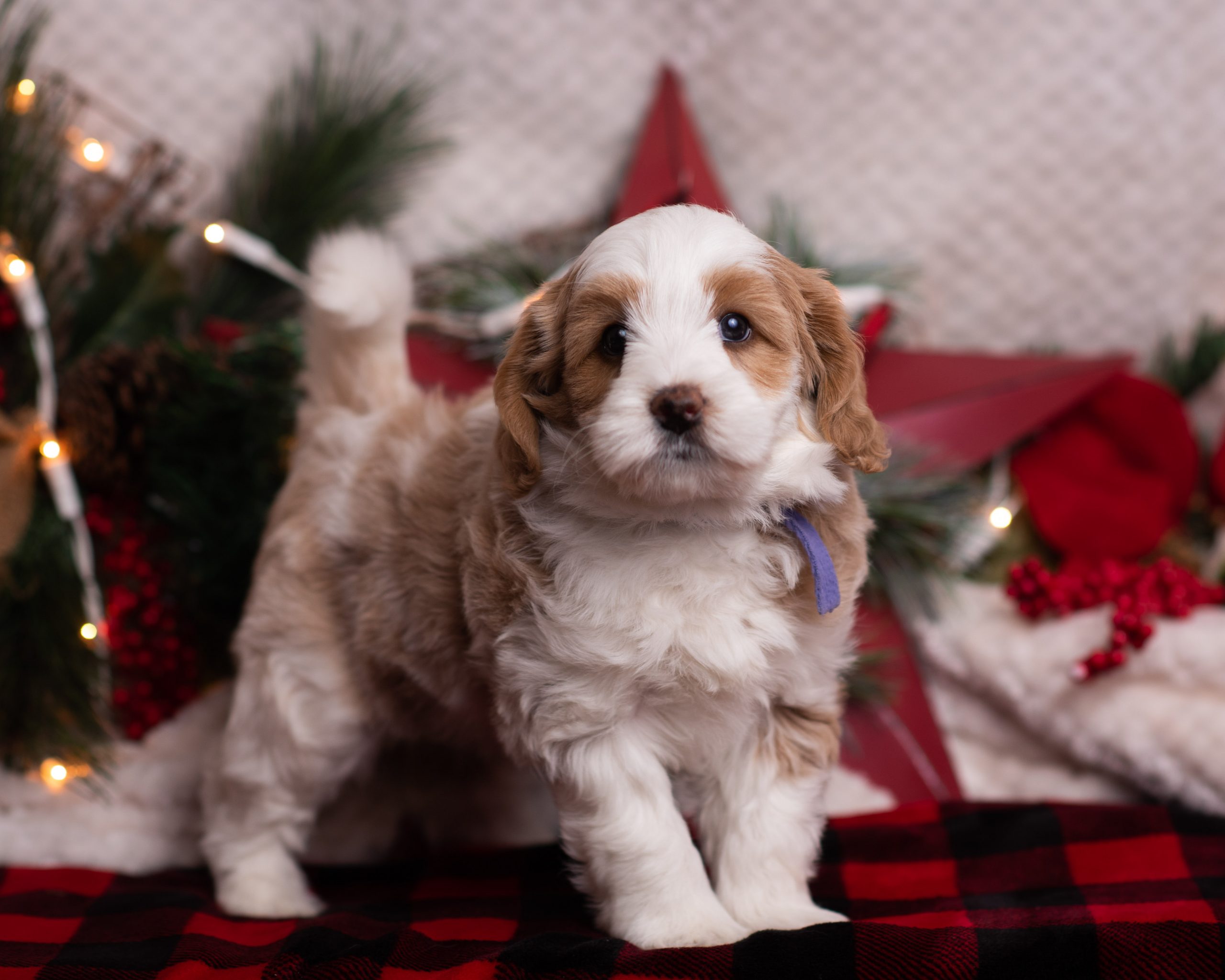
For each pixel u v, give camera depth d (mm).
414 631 1688
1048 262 3119
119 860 2098
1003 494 2668
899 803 2311
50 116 2674
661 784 1550
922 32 2998
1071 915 1554
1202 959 1344
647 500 1401
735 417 1288
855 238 3094
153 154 2688
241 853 1902
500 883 1934
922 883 1821
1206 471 2936
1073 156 3061
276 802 1882
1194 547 2803
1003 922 1551
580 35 2979
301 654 1837
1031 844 1875
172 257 2816
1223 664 2133
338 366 1993
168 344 2326
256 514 2328
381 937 1508
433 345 2479
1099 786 2320
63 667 2123
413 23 2949
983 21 2992
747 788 1613
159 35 2869
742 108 3031
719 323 1396
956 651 2426
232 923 1733
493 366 2475
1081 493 2637
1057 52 3008
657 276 1386
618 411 1302
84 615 2178
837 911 1733
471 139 3004
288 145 2809
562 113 3016
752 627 1490
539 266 2629
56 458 2195
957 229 3096
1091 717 2238
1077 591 2340
